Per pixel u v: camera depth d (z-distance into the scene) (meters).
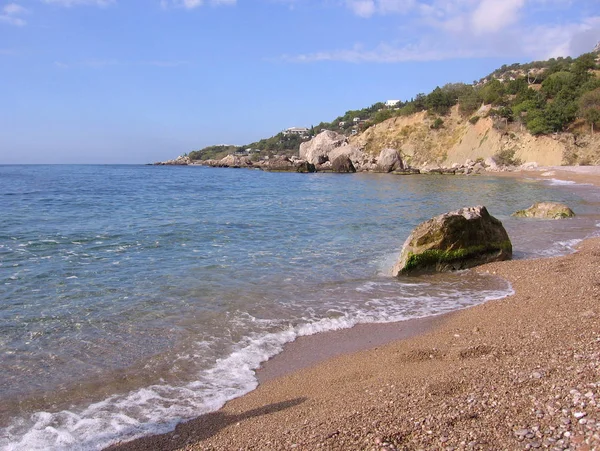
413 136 99.38
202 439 5.07
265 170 90.69
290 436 4.79
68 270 12.52
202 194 39.69
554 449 3.92
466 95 100.88
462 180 58.94
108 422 5.55
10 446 5.04
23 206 27.84
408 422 4.74
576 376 5.30
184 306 9.77
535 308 9.38
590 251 14.37
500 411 4.71
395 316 9.51
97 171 99.12
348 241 17.20
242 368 7.09
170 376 6.77
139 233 18.39
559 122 79.44
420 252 12.72
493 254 13.72
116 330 8.41
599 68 104.31
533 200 32.81
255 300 10.29
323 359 7.46
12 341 7.85
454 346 7.64
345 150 94.06
